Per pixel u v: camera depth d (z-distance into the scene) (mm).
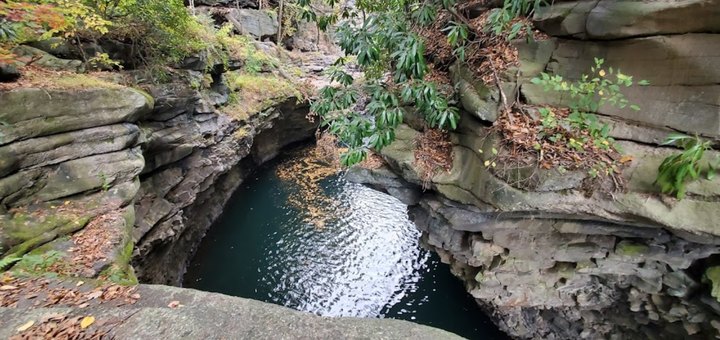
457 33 5234
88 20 5902
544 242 5539
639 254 4996
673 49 3979
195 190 10031
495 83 5129
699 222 3734
